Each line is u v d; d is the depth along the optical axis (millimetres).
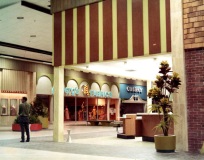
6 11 15328
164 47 10242
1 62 26703
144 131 13109
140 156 8469
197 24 9492
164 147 9172
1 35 20344
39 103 22594
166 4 10289
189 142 9523
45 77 30578
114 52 11492
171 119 9312
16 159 8031
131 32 11094
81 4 12484
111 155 8703
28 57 27781
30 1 14445
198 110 9375
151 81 21531
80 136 15328
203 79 9320
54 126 13023
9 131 19188
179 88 9680
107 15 11781
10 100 27297
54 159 8008
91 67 14797
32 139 13773
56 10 13305
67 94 30375
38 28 18734
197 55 9484
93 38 12117
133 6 11102
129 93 36469
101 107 34188
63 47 12992
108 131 18906
